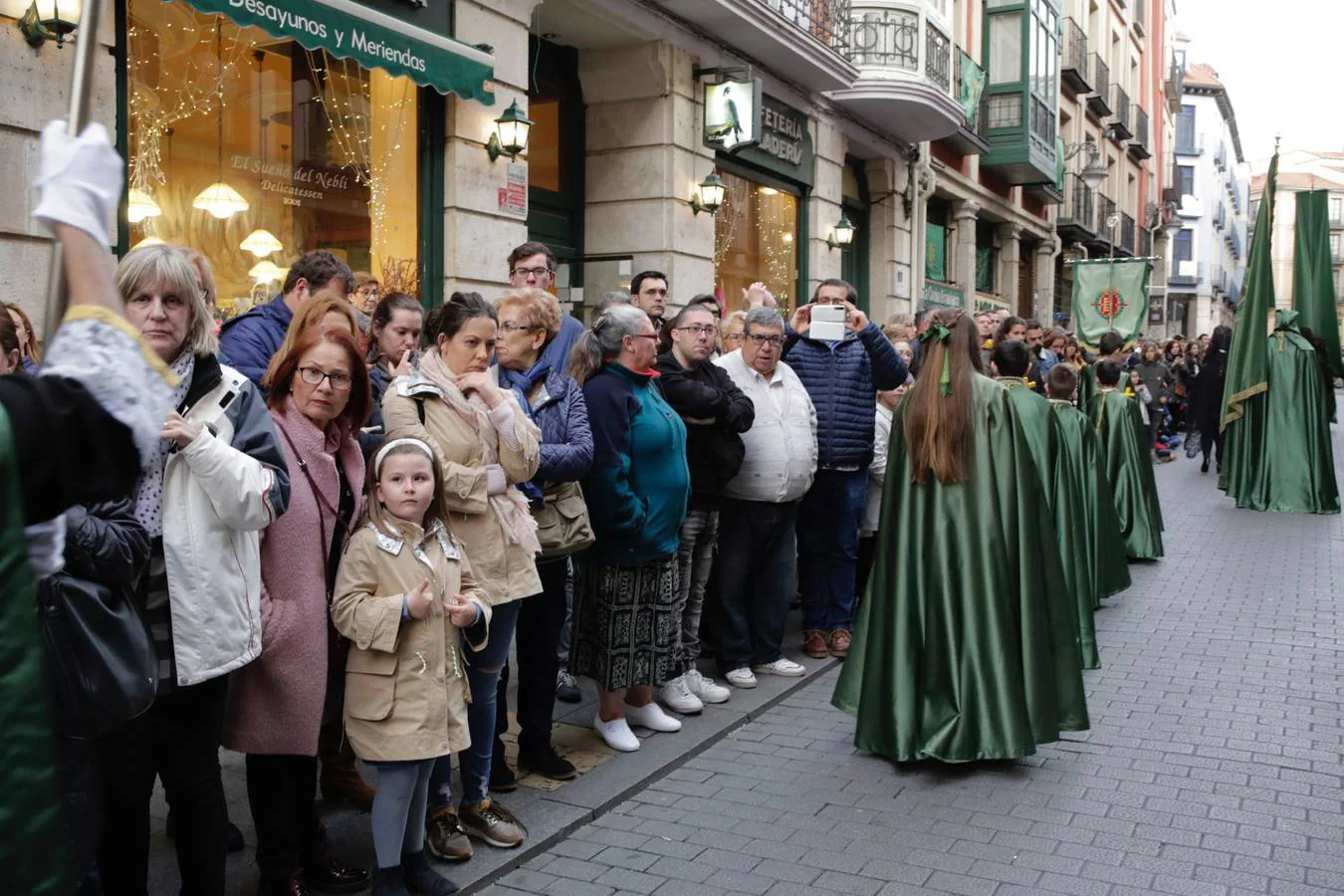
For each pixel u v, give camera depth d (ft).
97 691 8.06
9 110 17.24
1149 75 119.55
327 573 11.14
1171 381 59.98
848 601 20.98
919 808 13.76
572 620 15.76
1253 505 40.37
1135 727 16.93
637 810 13.74
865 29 45.19
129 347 5.25
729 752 15.93
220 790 9.86
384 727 10.62
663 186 34.06
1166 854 12.42
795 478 18.65
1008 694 14.83
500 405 12.48
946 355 15.52
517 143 27.02
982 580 15.02
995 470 15.31
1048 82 70.03
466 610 11.02
